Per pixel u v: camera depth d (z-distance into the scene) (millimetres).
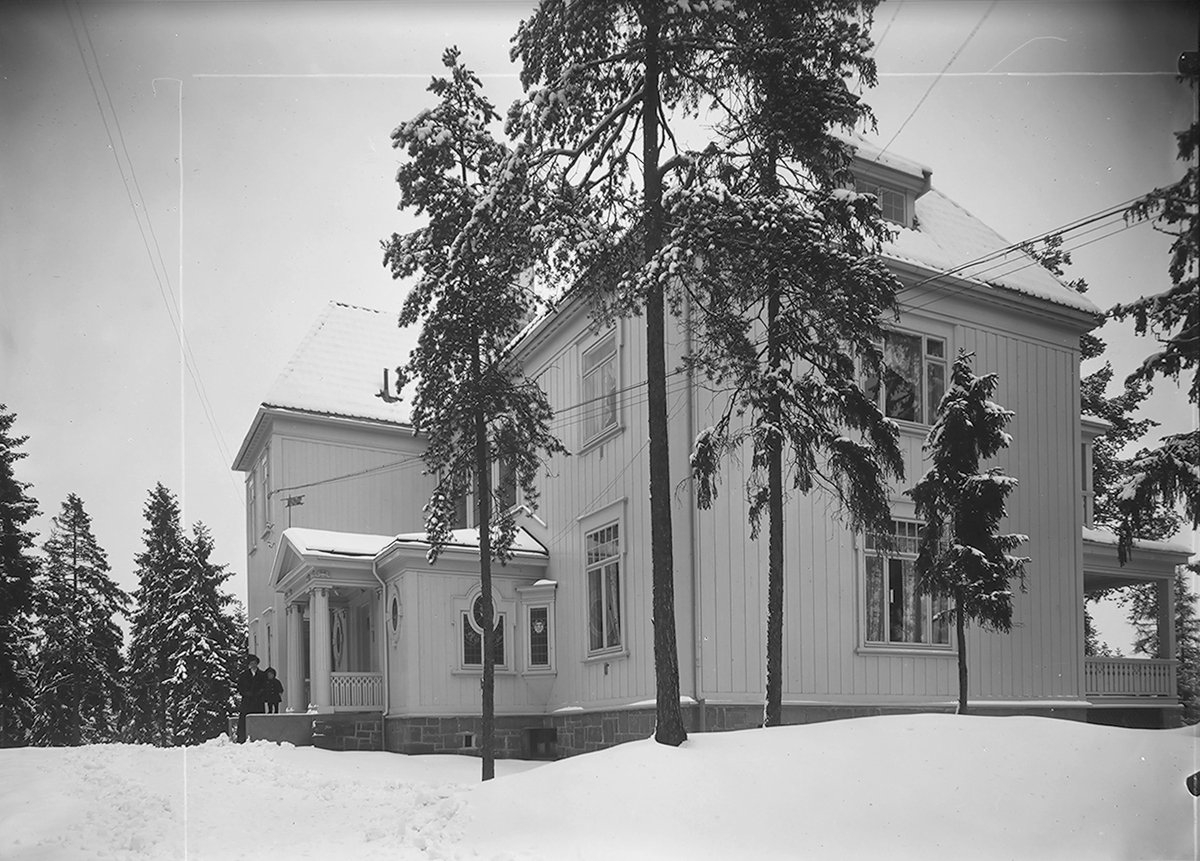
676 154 11875
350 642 24438
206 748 15805
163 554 39844
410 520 26688
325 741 18594
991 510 14359
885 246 16750
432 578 18969
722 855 7883
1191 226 10672
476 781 13516
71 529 40156
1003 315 18188
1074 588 18234
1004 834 7996
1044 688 17516
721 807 8555
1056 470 18406
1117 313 11211
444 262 12656
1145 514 14117
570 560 19094
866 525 13141
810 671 15102
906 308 17078
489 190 11297
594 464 18422
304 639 25328
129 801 10930
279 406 25250
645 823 8430
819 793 8648
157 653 37844
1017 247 16969
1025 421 18156
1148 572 20703
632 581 16766
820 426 12414
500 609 19531
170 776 12742
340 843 8875
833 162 12344
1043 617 17750
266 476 26938
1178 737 9695
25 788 11992
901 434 16594
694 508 15156
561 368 20156
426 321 13062
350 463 26203
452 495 13656
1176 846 7793
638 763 9539
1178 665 20578
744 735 10289
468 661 19016
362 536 21641
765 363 12734
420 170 12445
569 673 18828
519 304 13133
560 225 11234
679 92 12133
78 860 8492
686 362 12398
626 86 12141
